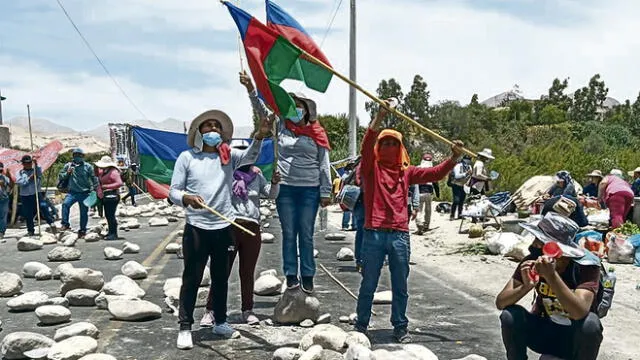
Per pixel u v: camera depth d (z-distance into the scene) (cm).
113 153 2684
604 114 6781
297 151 607
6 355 495
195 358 502
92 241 1287
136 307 621
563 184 1173
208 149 538
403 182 542
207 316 590
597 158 2439
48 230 1516
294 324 602
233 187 588
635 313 666
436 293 773
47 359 489
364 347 449
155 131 1051
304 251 616
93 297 691
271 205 2352
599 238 1002
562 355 407
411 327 608
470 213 1325
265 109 553
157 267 948
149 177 1044
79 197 1343
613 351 536
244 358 504
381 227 536
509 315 409
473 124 4084
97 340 550
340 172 1384
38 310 607
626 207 1109
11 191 1509
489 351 530
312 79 602
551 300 400
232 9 545
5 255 1100
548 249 369
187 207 524
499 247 1073
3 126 2528
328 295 757
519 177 2209
